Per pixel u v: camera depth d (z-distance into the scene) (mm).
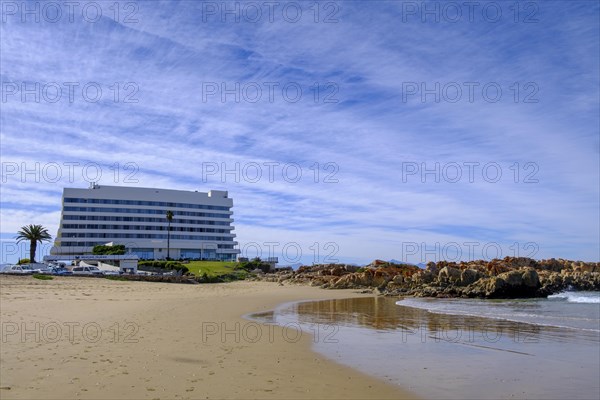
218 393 11383
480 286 56500
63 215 141000
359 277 72938
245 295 53656
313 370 14336
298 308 38094
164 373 12945
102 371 12844
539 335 22422
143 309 30375
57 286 53375
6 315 23391
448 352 17828
